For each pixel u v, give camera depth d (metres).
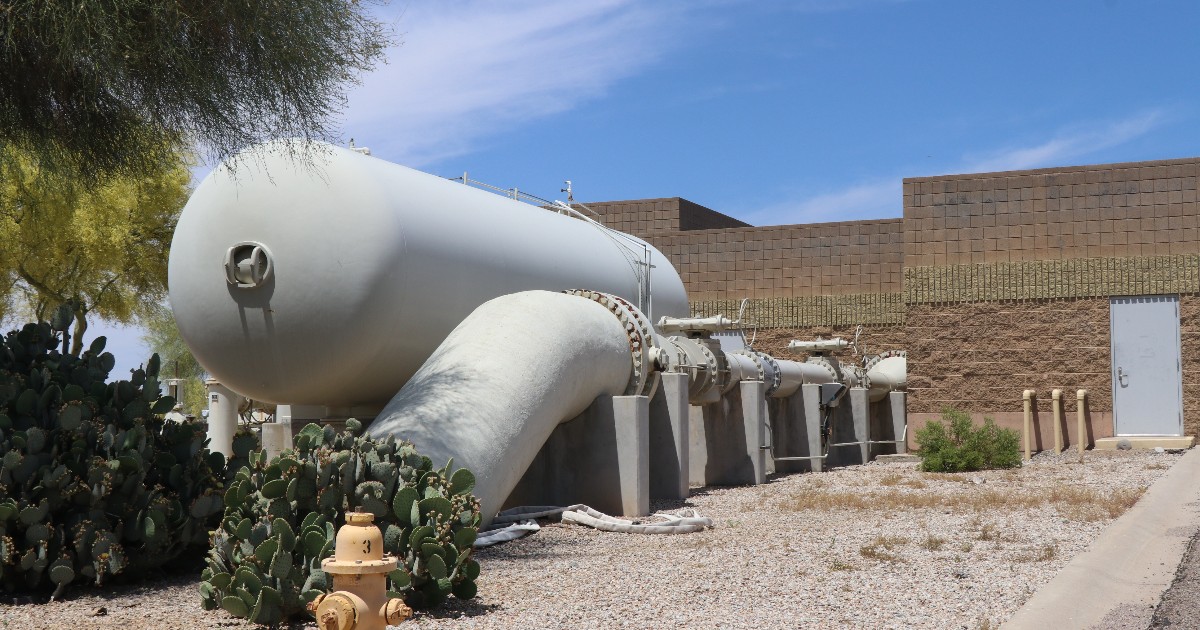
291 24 11.48
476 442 11.23
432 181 14.63
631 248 20.17
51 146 12.38
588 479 14.04
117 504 9.38
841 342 23.92
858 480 19.09
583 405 13.89
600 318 14.39
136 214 27.14
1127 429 23.75
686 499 16.14
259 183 12.86
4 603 8.72
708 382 17.84
